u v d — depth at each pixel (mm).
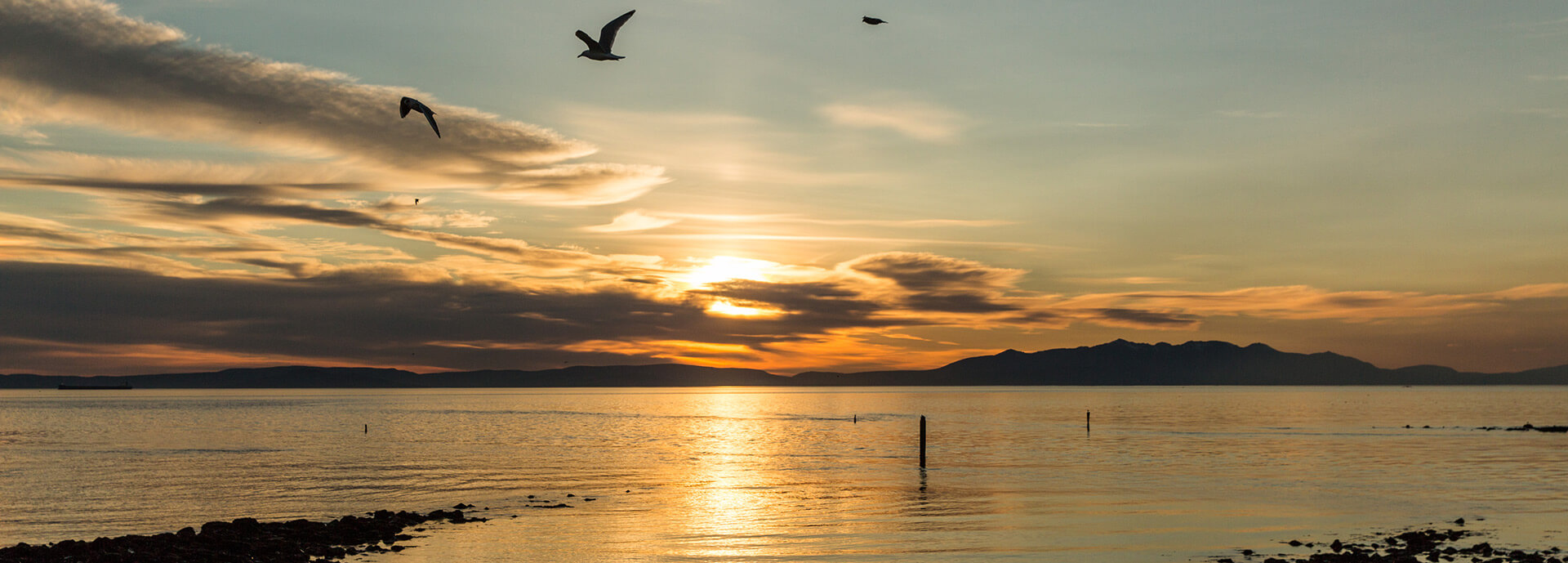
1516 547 34531
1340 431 110875
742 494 52094
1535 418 145875
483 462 75625
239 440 104375
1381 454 75938
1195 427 122500
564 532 39562
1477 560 32312
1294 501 47406
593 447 92875
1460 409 189250
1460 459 70500
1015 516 43156
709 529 39906
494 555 34781
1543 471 60844
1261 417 156875
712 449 88625
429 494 53781
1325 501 47281
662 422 148500
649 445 95000
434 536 38750
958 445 92125
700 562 33281
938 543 36469
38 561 32250
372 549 35906
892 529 39594
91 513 47844
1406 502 46781
